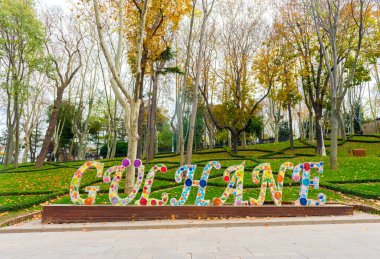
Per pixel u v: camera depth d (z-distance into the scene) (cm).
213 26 2852
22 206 1267
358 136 3500
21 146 4662
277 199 1073
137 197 1408
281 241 666
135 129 1468
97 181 1827
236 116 2969
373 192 1333
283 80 2816
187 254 560
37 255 583
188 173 1073
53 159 3903
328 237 705
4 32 2622
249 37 2908
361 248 577
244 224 936
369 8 2189
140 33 1428
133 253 579
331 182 1598
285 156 2661
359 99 4509
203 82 3112
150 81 3262
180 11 1748
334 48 2023
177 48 2883
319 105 2791
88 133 4706
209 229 884
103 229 920
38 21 2627
